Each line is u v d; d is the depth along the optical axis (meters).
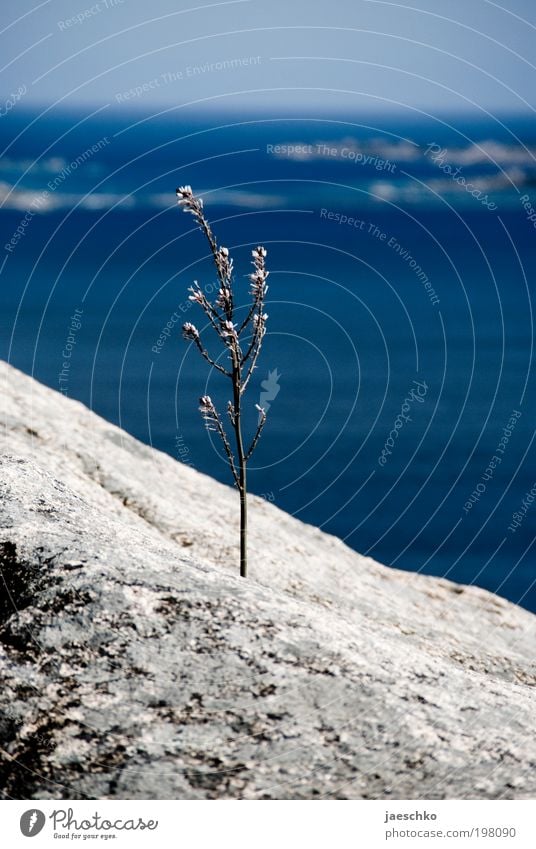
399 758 5.97
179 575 7.45
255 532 13.48
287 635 6.86
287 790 5.67
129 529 8.61
